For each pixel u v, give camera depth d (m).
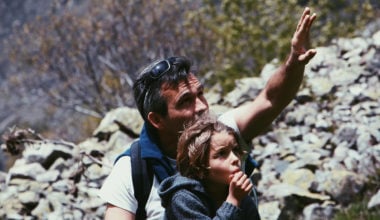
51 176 9.30
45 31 22.28
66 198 8.91
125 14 21.56
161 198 3.97
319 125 10.04
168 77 4.15
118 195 4.17
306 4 19.22
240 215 3.76
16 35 23.05
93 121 22.25
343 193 8.34
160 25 21.33
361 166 8.73
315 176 8.77
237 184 3.76
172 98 4.15
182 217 3.88
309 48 4.13
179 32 20.98
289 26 17.98
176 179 3.95
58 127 25.11
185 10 21.38
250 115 4.22
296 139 9.88
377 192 8.10
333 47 12.06
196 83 4.21
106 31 21.75
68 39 22.11
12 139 7.73
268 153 9.52
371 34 14.94
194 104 4.19
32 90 23.31
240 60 18.27
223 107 10.92
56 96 22.52
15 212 8.93
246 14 18.47
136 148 4.22
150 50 21.48
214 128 3.88
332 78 11.17
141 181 4.14
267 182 8.94
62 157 9.52
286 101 4.22
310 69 11.59
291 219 8.16
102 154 9.52
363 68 11.28
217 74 18.17
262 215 8.09
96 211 8.78
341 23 17.41
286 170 9.09
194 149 3.87
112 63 21.86
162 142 4.24
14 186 9.30
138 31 21.42
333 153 9.35
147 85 4.21
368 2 17.47
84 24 21.95
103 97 21.92
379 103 10.36
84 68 22.05
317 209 8.05
